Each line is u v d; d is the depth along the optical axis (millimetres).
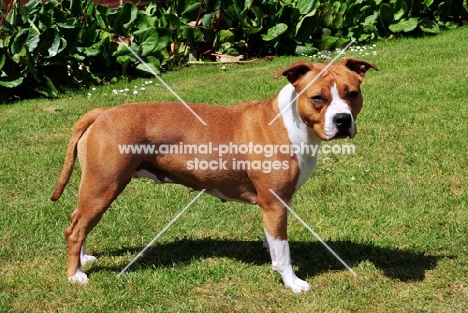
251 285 5793
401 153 8656
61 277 5895
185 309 5418
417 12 16078
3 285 5797
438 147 8758
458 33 15977
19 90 12047
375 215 7074
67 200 7480
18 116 10633
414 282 5812
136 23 13305
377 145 8961
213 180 5730
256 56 14555
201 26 14109
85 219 5680
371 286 5754
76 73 12469
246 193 5801
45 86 12008
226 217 7102
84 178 5645
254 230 6879
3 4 13188
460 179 7875
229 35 14195
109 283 5801
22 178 8094
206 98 11250
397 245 6480
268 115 5582
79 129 5711
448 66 12766
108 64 12758
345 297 5590
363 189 7707
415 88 11383
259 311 5406
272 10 14273
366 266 6082
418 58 13547
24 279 5867
